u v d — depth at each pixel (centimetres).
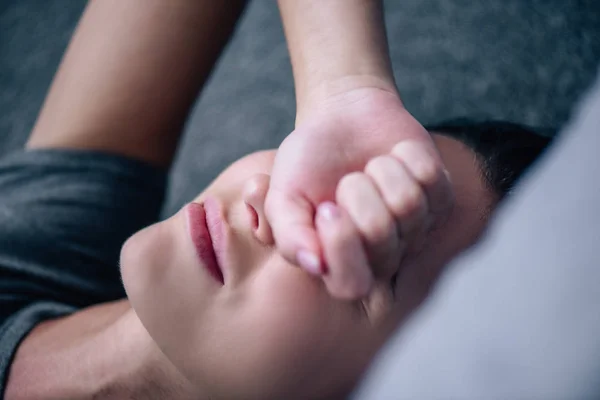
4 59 72
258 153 41
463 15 69
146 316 38
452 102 65
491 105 64
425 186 32
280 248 32
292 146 34
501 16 68
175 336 38
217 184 40
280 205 33
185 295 38
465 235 37
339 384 37
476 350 25
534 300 24
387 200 31
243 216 38
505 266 25
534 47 66
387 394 26
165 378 41
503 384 23
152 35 50
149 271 38
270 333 36
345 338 36
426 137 35
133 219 51
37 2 73
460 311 26
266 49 71
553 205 25
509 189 38
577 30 67
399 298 36
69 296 49
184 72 50
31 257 48
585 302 22
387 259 32
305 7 39
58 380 44
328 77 37
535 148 40
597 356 22
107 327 44
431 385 25
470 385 24
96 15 52
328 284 31
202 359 37
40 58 72
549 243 24
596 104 26
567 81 64
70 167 50
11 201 49
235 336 37
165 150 52
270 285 36
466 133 42
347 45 37
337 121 35
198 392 40
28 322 47
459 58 67
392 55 67
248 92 69
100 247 50
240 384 37
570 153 25
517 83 65
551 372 22
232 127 67
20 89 70
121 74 50
